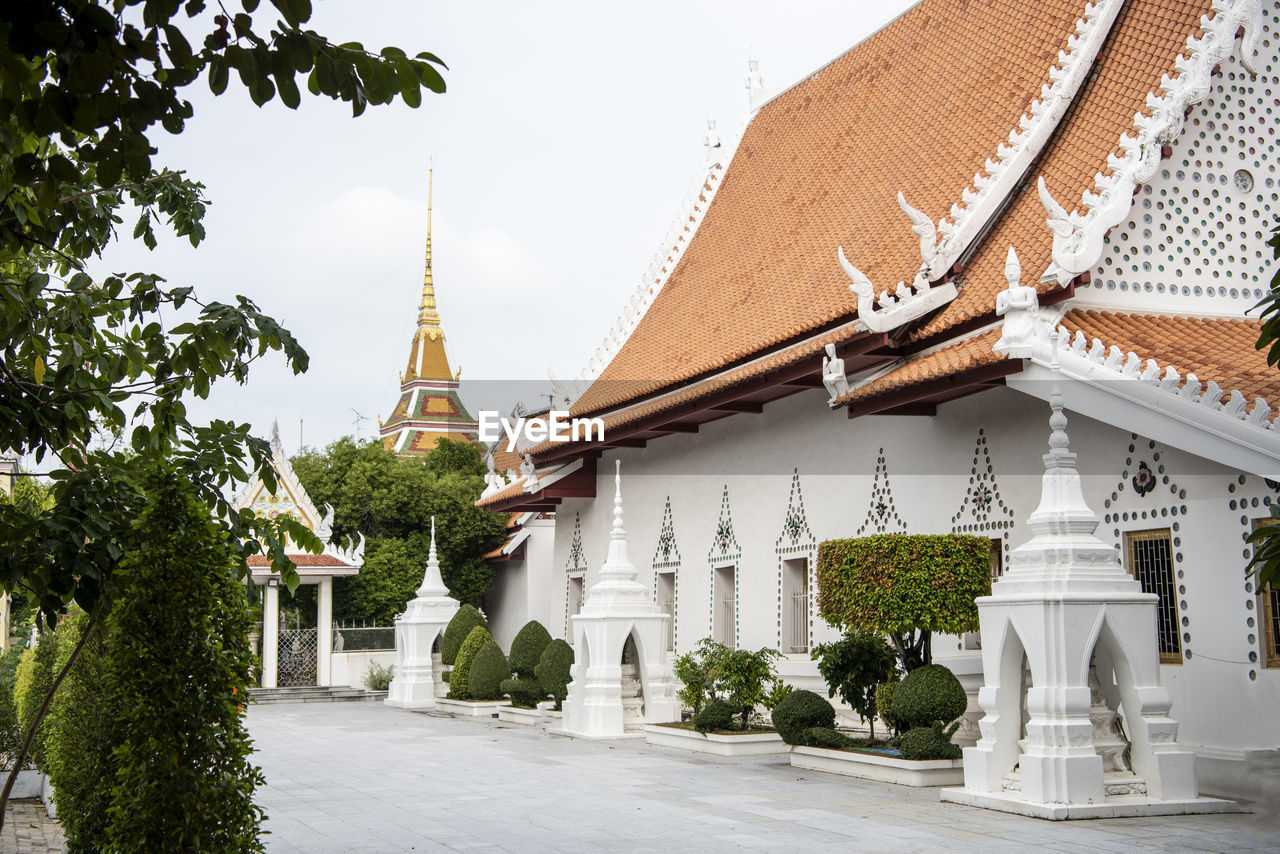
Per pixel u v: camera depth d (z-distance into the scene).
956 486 17.64
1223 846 10.45
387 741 22.09
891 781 15.00
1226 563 13.51
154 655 7.33
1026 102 20.14
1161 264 16.44
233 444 8.38
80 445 8.46
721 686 19.75
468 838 11.65
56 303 8.46
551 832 11.90
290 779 16.50
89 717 9.98
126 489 8.09
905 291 17.50
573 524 30.88
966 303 17.06
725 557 23.72
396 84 5.89
